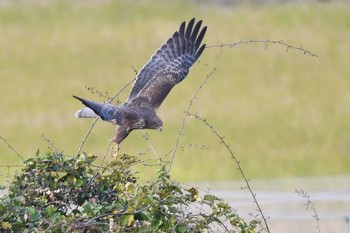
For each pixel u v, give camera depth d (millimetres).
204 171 32125
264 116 43500
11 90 48375
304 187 27516
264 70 51750
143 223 8273
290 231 19078
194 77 49125
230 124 41531
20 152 36938
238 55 53781
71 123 41188
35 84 49750
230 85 48781
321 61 53594
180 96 45594
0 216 8180
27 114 43688
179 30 9797
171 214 8234
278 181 30109
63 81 50406
